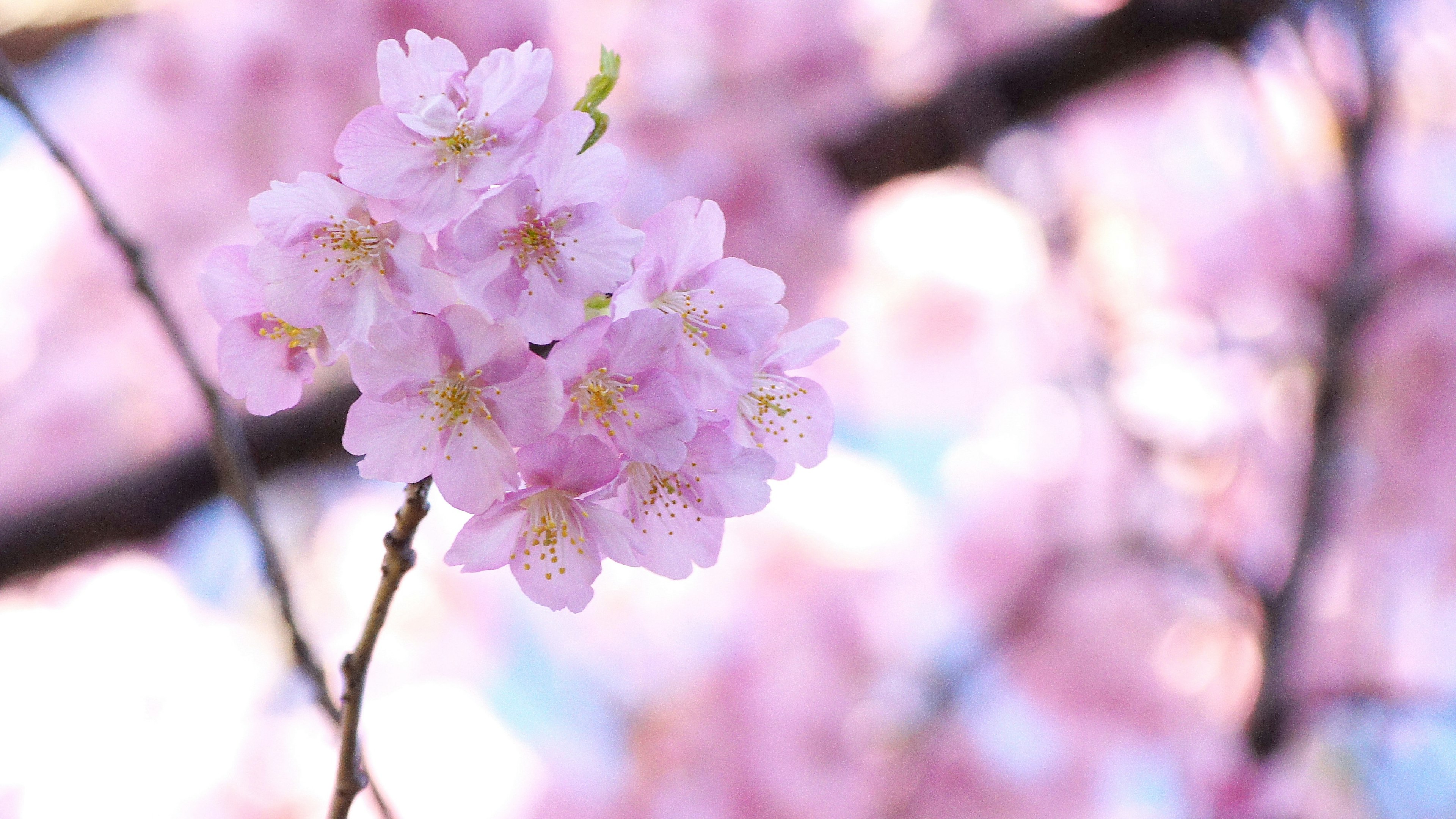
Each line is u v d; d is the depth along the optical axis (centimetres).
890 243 314
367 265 91
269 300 91
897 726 286
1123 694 292
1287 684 180
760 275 92
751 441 94
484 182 90
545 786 285
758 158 220
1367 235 181
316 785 272
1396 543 275
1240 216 270
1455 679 282
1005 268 314
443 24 204
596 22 227
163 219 232
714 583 312
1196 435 255
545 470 91
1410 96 234
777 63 225
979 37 219
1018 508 310
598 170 91
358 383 90
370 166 90
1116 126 278
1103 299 212
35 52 228
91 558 179
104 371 240
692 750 285
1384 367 259
